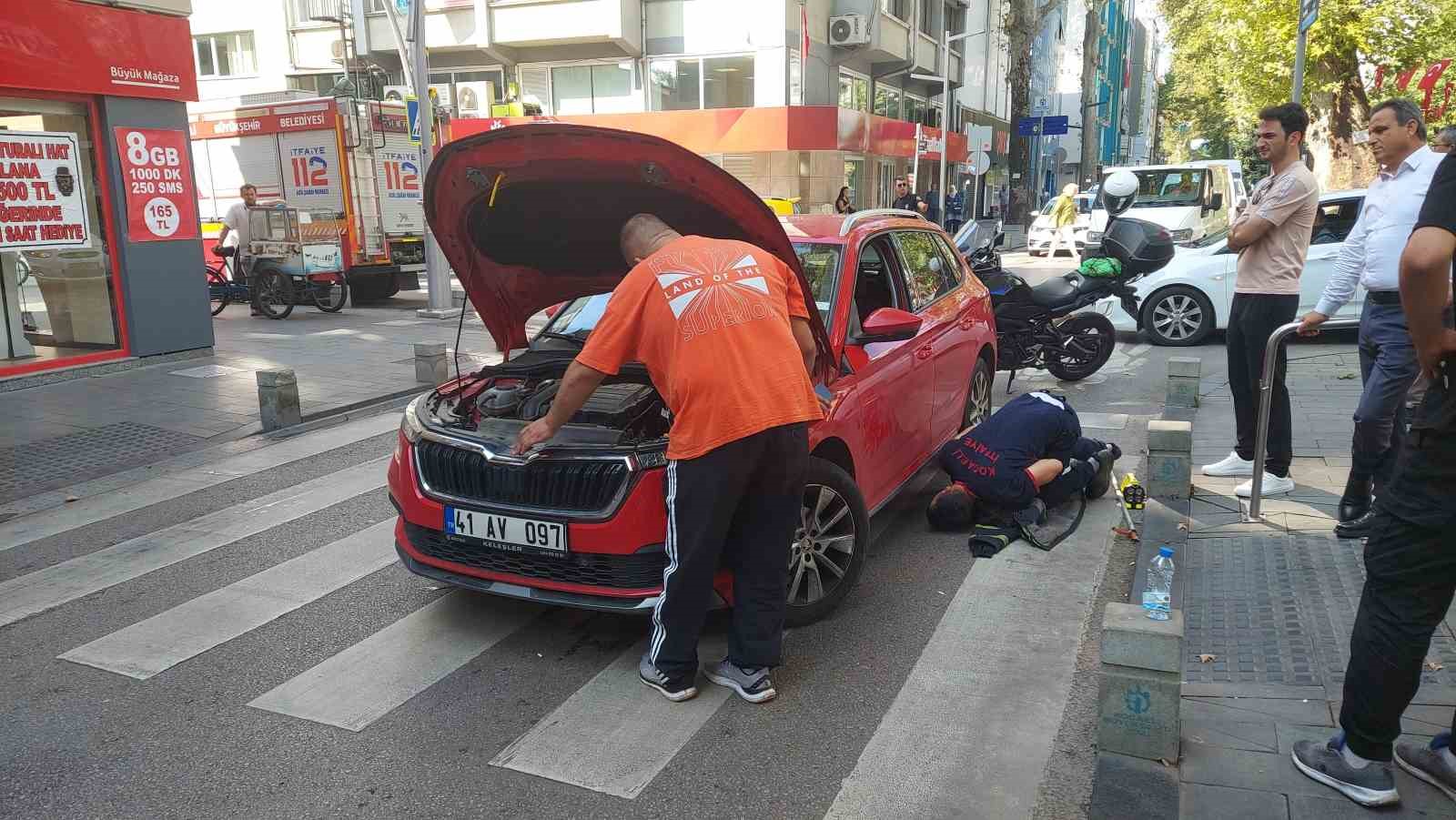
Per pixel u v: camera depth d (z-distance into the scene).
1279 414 5.32
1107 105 63.16
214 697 3.66
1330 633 3.80
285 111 15.91
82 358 9.77
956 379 5.95
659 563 3.63
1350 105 19.62
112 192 9.84
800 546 4.10
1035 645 3.99
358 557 5.08
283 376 7.86
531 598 3.78
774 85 23.67
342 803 3.01
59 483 6.57
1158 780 2.89
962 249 9.98
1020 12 29.48
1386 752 2.76
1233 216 16.84
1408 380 4.39
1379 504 2.70
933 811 2.94
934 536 5.27
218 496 6.21
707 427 3.24
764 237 3.73
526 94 25.62
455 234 4.04
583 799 3.01
